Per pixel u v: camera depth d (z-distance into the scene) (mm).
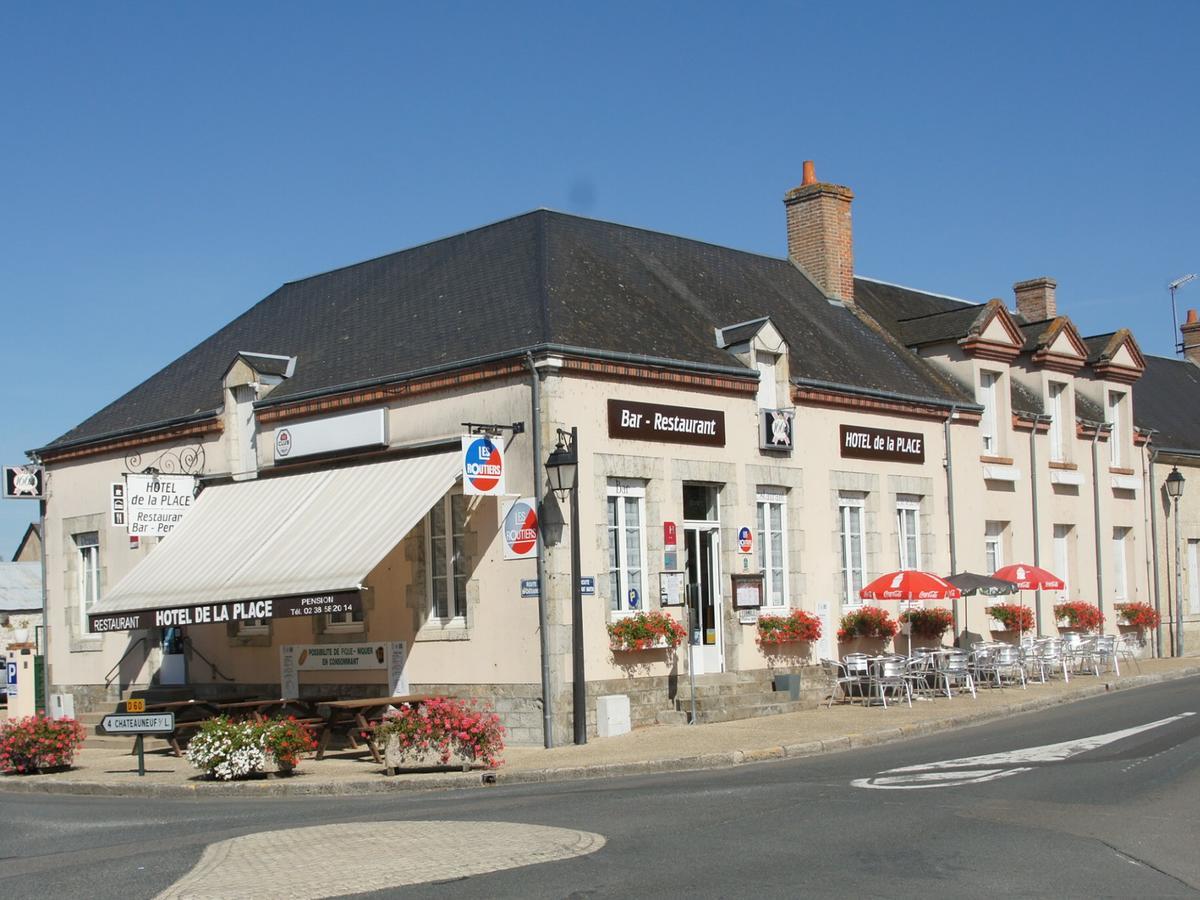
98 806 15445
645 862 9633
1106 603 31141
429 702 16797
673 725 20000
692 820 11398
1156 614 31766
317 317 25578
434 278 23969
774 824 11086
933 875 9094
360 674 21516
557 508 19078
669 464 20781
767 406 22625
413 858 9977
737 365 22172
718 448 21641
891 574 22578
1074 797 12219
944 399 26391
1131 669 28250
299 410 22609
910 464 25625
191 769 18531
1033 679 25969
